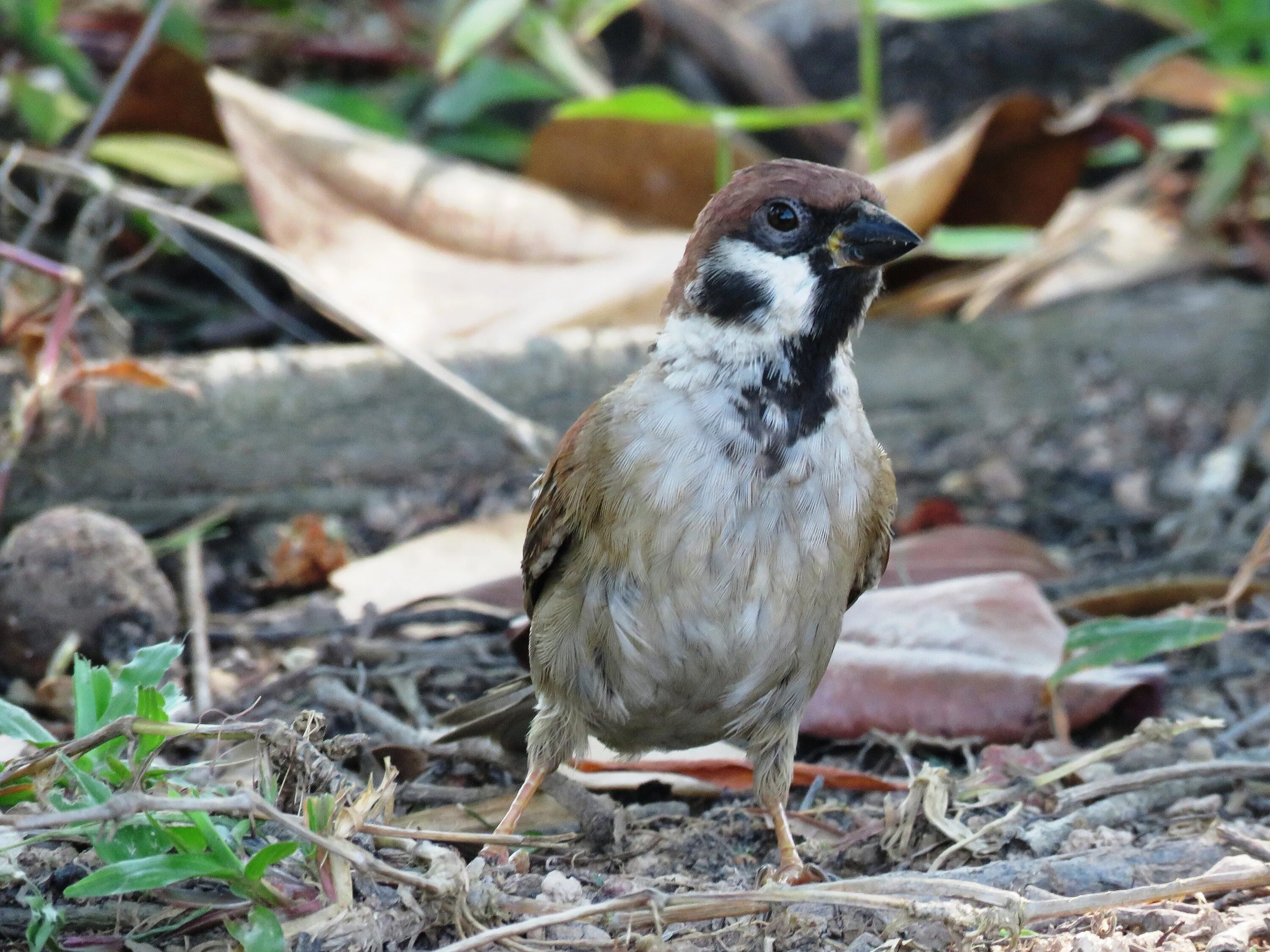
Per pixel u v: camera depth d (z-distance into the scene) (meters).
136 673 6.65
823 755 8.91
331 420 11.55
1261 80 12.65
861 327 7.40
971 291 13.47
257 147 12.00
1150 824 7.75
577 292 12.10
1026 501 12.27
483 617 9.98
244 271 13.28
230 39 15.32
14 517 10.82
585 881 6.98
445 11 14.41
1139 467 12.70
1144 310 13.38
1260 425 12.28
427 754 8.23
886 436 13.07
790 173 7.16
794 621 7.04
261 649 9.66
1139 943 6.34
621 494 6.96
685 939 6.35
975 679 8.61
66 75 13.01
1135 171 15.87
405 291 11.93
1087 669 8.43
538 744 7.42
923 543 10.47
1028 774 8.00
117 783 6.33
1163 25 15.73
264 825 6.61
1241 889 6.59
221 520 11.35
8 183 11.54
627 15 15.70
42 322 10.92
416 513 11.59
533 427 10.46
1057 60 15.70
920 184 12.04
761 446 6.91
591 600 7.15
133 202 10.96
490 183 12.58
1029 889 6.63
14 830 6.18
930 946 6.35
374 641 9.72
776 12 16.12
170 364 11.27
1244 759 8.42
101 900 6.27
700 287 7.14
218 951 6.03
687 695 7.20
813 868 7.07
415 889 6.18
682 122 12.68
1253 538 11.20
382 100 15.13
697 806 8.35
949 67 15.69
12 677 8.98
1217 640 10.02
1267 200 14.91
